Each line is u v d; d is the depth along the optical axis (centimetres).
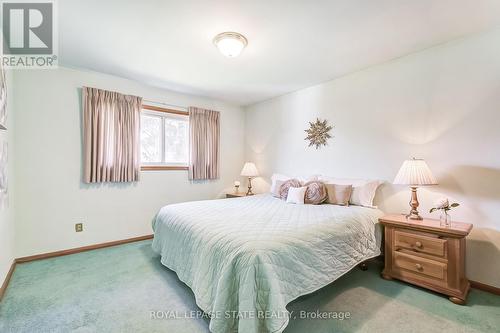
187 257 193
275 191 352
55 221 283
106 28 208
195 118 402
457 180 227
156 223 271
